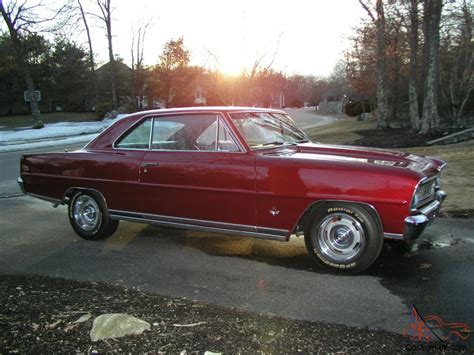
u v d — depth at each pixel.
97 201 5.22
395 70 22.39
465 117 18.94
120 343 2.85
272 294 3.65
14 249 5.12
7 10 27.73
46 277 4.14
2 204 7.84
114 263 4.54
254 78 16.44
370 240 3.92
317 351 2.72
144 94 42.66
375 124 24.38
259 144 4.51
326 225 4.11
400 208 3.77
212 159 4.44
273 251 4.82
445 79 19.27
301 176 4.03
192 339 2.88
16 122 37.34
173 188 4.64
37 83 44.19
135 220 5.02
